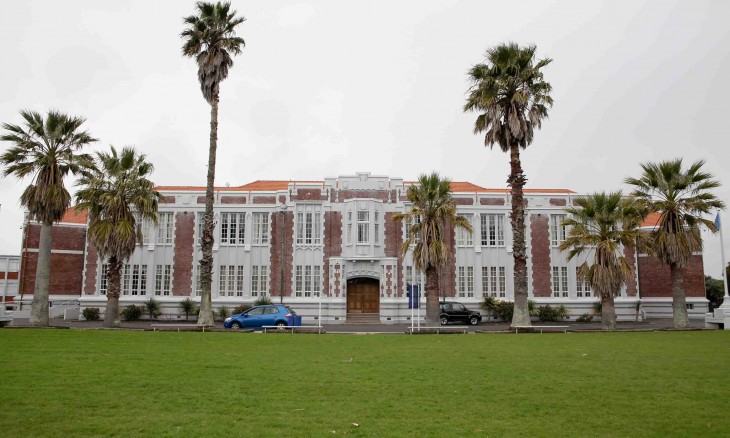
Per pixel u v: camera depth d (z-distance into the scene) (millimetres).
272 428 9305
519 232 31719
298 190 46656
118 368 14914
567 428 9477
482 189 52500
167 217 46844
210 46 35031
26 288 49531
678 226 32750
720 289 63656
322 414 10281
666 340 24094
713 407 10922
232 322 33375
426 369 15438
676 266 33188
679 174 33000
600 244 31672
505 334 28641
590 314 44875
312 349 20219
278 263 45938
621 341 23719
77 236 51219
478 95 32781
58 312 48500
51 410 10297
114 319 32250
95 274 45344
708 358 17641
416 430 9289
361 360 17219
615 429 9430
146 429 9148
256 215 46938
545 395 12016
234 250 46188
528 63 32281
